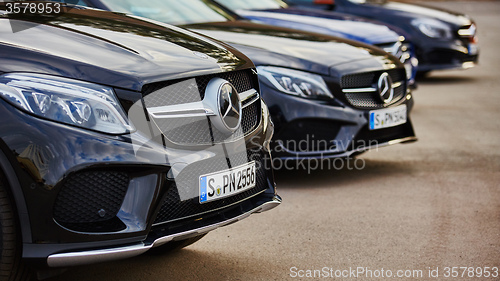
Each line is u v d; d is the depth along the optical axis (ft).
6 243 7.89
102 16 10.98
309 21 23.58
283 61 15.49
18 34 8.74
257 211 10.12
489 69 41.78
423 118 25.90
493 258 11.35
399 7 34.71
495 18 80.53
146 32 10.19
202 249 11.71
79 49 8.67
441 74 39.70
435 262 11.14
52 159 7.73
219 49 10.21
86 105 8.00
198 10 18.69
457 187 16.20
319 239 12.29
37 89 7.87
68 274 10.24
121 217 8.25
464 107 28.40
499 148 20.80
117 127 8.11
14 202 7.84
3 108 7.72
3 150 7.68
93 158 7.92
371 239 12.32
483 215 13.91
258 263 11.01
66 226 7.94
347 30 23.40
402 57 25.08
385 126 16.42
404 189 16.01
